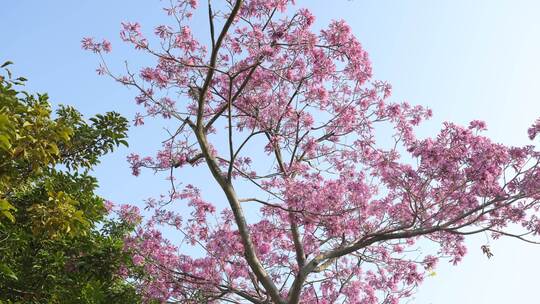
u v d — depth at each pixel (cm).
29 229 1107
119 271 1255
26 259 1142
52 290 1153
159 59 1205
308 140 1204
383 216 1146
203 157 1225
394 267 1240
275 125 1210
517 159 1020
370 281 1275
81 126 1152
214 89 1241
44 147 849
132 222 1318
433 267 1222
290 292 1034
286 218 1184
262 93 1223
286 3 1110
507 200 1047
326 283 1230
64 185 1168
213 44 1045
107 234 1488
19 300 1130
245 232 1064
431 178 1055
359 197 1105
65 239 1220
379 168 1109
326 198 1079
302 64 1156
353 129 1225
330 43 1103
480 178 1009
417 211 1038
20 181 927
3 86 834
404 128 1180
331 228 1078
